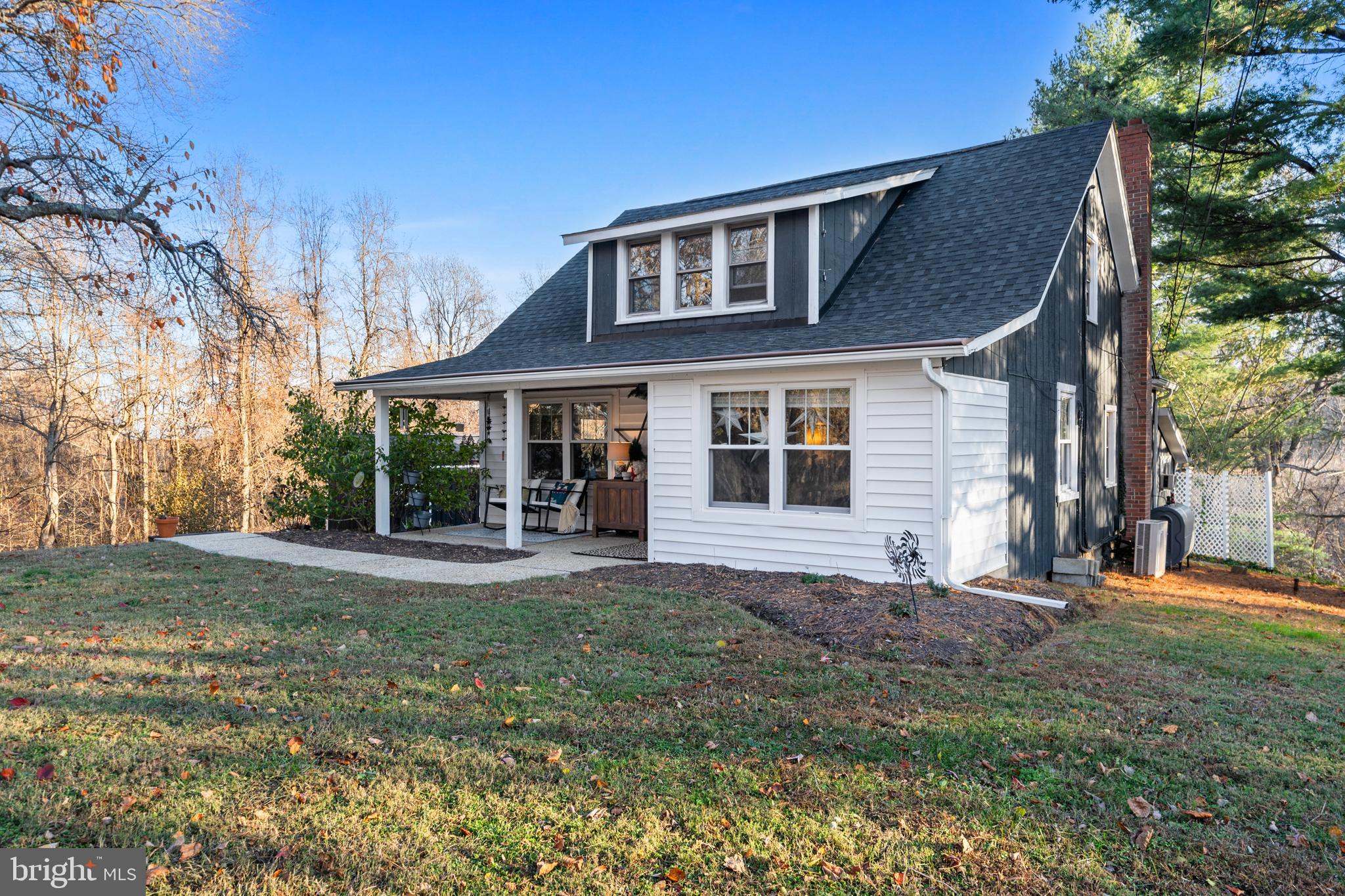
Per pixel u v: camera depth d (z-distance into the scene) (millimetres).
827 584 8195
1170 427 16734
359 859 3133
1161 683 5703
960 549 8430
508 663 5660
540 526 14086
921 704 5008
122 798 3533
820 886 3053
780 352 8531
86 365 22172
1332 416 27078
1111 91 19188
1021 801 3732
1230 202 15391
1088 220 12383
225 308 11227
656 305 11633
